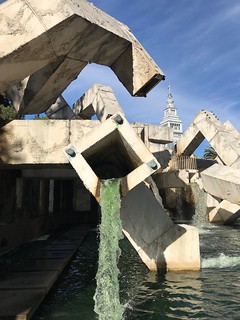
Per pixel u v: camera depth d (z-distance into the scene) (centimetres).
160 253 844
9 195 1178
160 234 849
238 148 1969
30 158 850
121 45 955
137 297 655
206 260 980
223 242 1382
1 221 1094
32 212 1491
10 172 1191
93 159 913
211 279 770
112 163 1103
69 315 570
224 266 902
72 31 732
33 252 1088
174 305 611
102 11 923
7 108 1745
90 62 1001
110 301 618
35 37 666
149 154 658
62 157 848
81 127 857
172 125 11694
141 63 987
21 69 732
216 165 1611
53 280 729
